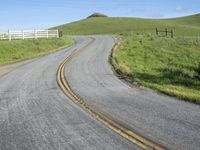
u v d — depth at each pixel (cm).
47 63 2577
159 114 988
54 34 5281
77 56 2962
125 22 11031
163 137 770
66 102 1198
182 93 1308
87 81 1702
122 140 760
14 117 1008
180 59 3075
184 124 873
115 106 1110
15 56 3409
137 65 2544
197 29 8788
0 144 766
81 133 823
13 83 1694
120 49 3478
